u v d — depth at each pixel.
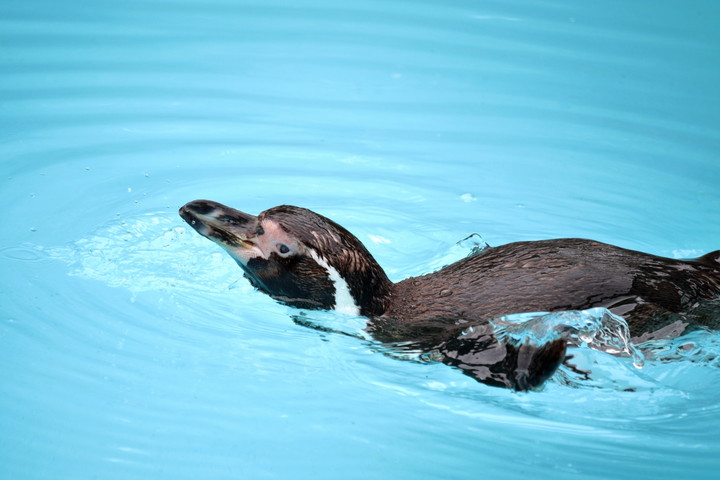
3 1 35.06
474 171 24.48
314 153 25.00
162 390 14.30
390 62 31.98
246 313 17.02
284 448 13.03
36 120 25.48
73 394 14.02
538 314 14.70
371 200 22.36
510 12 37.53
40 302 16.69
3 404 13.62
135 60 30.62
